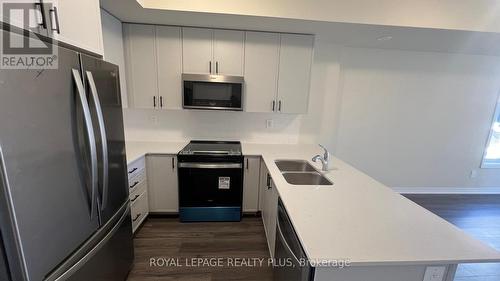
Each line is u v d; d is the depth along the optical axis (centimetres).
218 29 251
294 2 208
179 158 250
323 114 318
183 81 251
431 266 99
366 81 333
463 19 218
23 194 85
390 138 356
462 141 370
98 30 147
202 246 225
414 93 344
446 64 338
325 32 251
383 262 91
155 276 187
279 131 318
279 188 160
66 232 107
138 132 302
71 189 109
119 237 161
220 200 266
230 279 188
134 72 254
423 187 381
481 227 284
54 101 98
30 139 87
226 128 311
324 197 148
